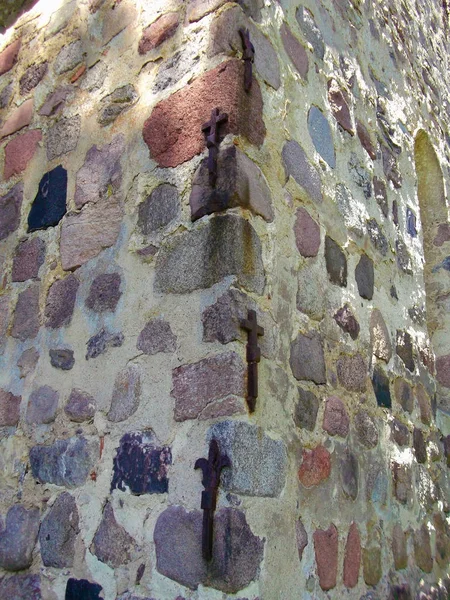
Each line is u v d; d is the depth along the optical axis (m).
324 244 2.28
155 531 1.67
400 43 3.71
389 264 2.83
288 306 1.96
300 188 2.18
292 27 2.39
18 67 2.79
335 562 1.95
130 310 1.95
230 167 1.84
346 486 2.10
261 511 1.65
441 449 3.02
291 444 1.84
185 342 1.78
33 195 2.46
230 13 2.02
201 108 1.97
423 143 3.83
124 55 2.32
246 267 1.78
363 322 2.47
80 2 2.61
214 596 1.52
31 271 2.33
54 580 1.85
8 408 2.19
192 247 1.85
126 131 2.20
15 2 3.00
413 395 2.79
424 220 3.86
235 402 1.64
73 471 1.92
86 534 1.82
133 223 2.05
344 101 2.73
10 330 2.31
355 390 2.30
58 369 2.09
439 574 2.66
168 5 2.22
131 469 1.78
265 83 2.09
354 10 3.11
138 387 1.84
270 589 1.63
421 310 3.07
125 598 1.67
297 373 1.94
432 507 2.75
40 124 2.56
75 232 2.23
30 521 1.97
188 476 1.65
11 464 2.10
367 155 2.86
